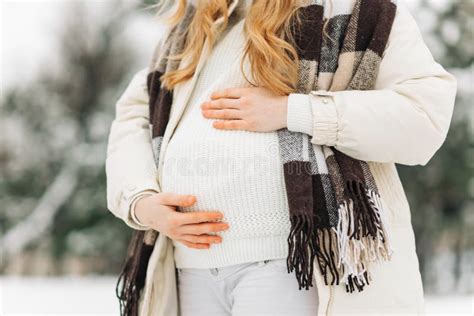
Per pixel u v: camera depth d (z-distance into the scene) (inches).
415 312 60.8
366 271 58.7
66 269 300.2
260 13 63.9
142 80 76.7
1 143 324.2
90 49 336.8
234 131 62.6
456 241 279.6
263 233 60.6
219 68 67.7
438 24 275.0
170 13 77.0
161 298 68.0
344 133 59.6
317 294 60.2
